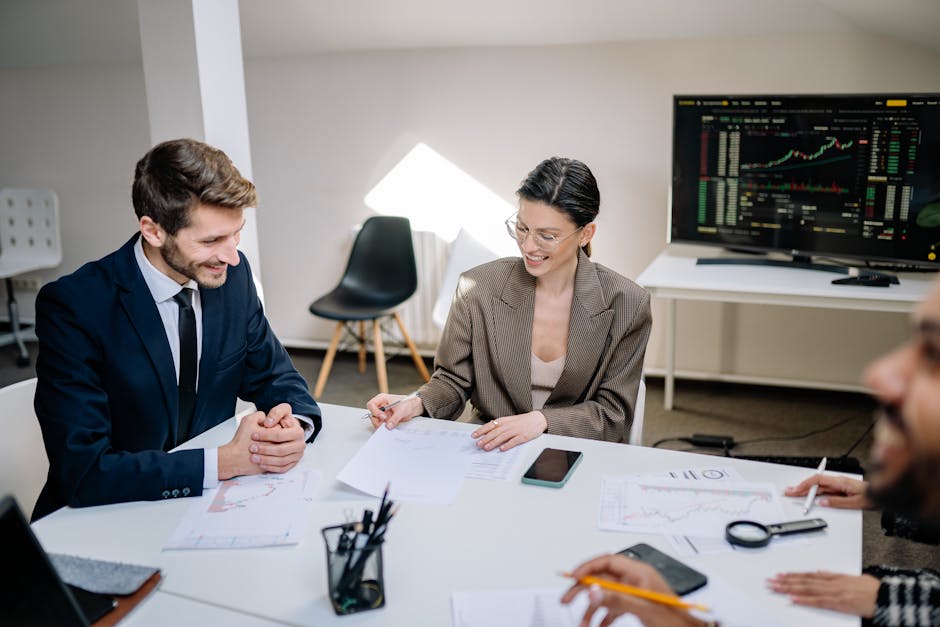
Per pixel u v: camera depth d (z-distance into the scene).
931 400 0.56
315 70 4.05
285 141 4.20
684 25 3.42
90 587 1.15
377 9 3.62
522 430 1.66
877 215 2.98
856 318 3.58
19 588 0.94
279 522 1.35
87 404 1.51
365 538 1.14
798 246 3.16
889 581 1.09
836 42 3.33
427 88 3.90
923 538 1.57
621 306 1.89
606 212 3.79
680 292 3.03
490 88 3.81
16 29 4.18
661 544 1.26
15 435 1.66
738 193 3.21
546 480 1.45
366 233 3.93
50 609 0.96
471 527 1.32
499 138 3.86
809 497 1.37
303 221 4.28
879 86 3.33
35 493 1.70
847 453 3.11
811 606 1.10
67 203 4.69
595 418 1.81
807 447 3.18
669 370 3.58
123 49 4.19
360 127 4.06
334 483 1.49
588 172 1.80
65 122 4.55
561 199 1.75
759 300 2.95
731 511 1.35
